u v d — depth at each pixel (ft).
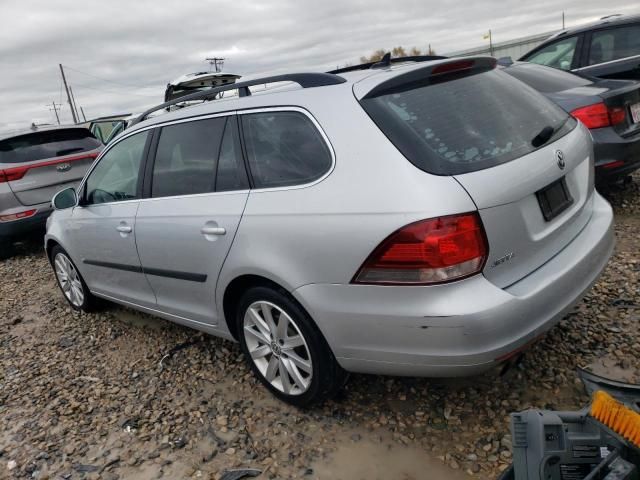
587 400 8.96
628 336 10.51
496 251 7.38
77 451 9.48
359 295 7.73
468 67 9.09
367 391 9.96
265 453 8.78
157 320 14.80
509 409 9.00
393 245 7.25
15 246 25.72
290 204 8.41
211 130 10.14
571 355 10.16
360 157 7.76
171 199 10.74
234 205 9.31
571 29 22.16
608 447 5.40
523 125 8.58
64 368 12.74
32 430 10.29
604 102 15.38
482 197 7.21
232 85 10.23
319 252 7.98
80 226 13.70
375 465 8.20
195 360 12.14
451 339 7.17
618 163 15.51
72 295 16.08
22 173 23.29
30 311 17.13
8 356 13.88
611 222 9.53
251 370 11.06
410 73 8.32
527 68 18.70
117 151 12.68
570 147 8.99
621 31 20.33
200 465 8.70
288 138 8.79
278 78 9.43
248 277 9.31
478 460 8.03
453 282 7.13
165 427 9.78
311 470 8.28
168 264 10.91
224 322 10.33
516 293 7.50
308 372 9.02
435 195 7.09
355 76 8.76
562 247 8.57
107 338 14.12
